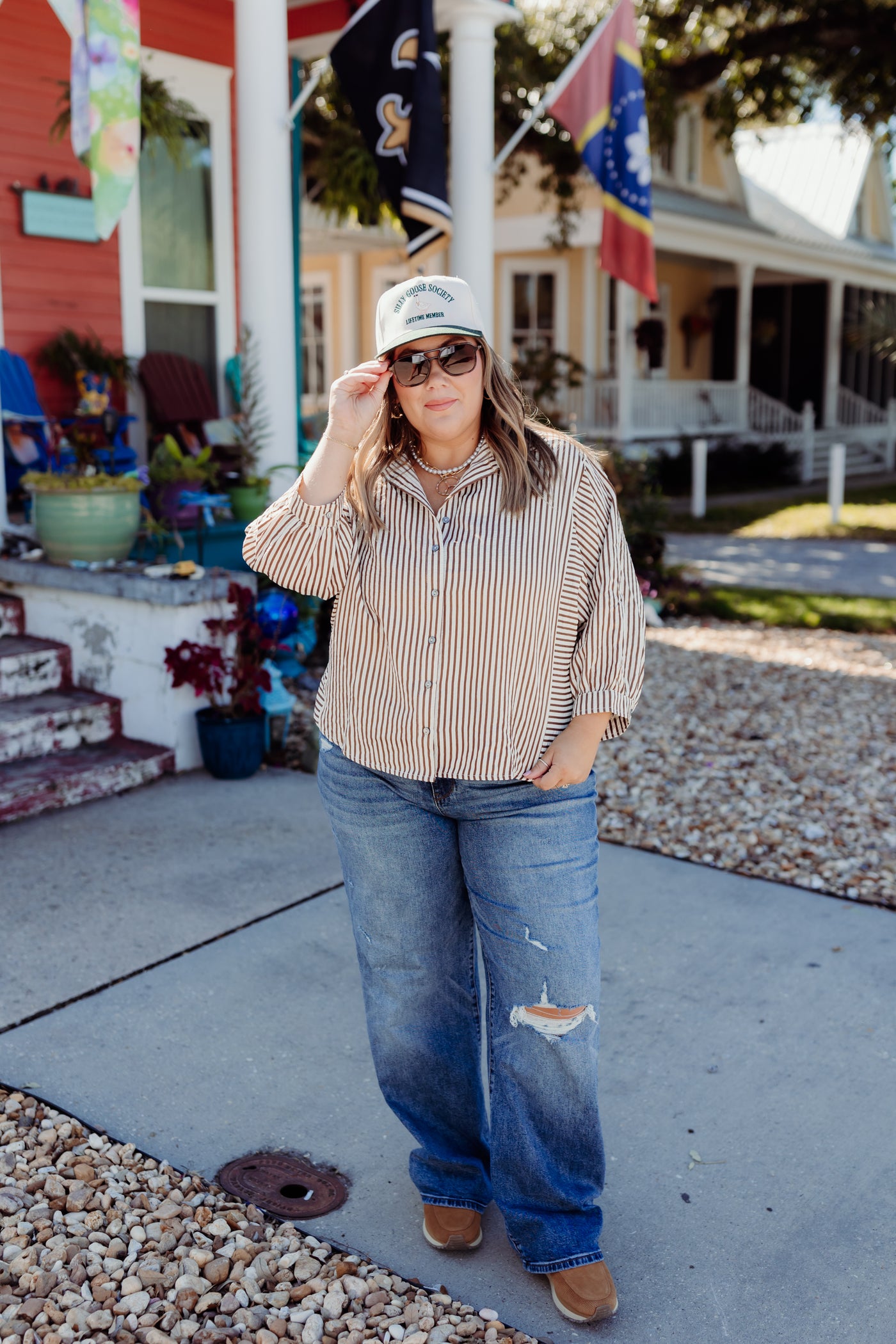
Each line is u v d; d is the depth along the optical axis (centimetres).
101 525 526
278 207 586
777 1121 273
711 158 2009
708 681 683
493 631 200
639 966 347
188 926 368
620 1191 249
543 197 1545
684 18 1184
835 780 512
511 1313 216
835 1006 325
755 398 2084
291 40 745
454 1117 232
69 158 652
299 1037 307
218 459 696
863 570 1103
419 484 204
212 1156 259
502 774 204
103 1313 207
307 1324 208
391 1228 238
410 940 217
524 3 1171
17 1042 303
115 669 518
